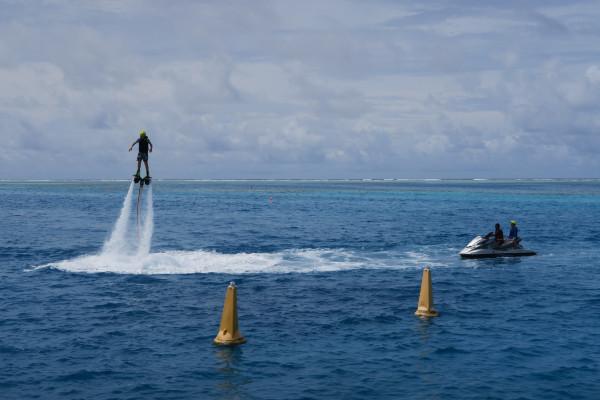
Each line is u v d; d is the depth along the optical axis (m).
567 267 32.56
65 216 75.62
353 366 15.09
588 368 14.91
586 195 162.25
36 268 31.06
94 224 62.53
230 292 17.34
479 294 24.62
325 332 18.42
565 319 20.16
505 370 14.77
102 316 20.48
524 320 20.02
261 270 30.98
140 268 31.05
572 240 47.62
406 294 24.61
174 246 42.16
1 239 46.41
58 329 18.67
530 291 25.30
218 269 31.09
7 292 24.58
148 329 18.72
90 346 16.80
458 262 34.53
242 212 86.44
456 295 24.39
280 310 21.50
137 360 15.53
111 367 14.96
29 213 81.56
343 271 30.92
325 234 51.88
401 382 13.92
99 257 35.00
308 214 82.12
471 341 17.39
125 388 13.52
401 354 16.11
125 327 18.95
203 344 17.05
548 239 48.41
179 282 27.14
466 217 76.50
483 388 13.53
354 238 48.31
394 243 44.84
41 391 13.30
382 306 22.27
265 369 14.86
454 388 13.53
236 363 15.32
